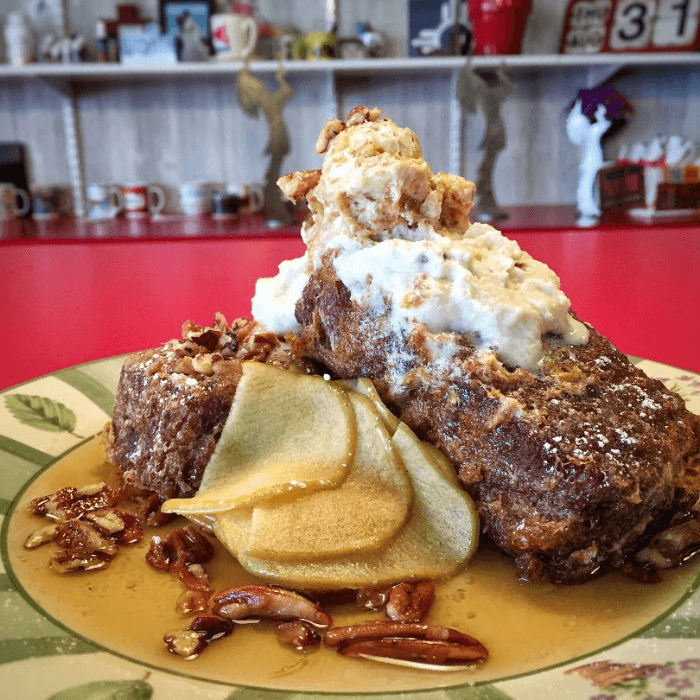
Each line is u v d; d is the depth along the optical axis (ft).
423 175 1.61
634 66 7.13
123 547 1.59
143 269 3.62
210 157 7.48
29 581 1.44
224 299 3.08
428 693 1.12
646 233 4.32
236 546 1.45
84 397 2.20
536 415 1.42
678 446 1.47
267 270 3.53
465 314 1.51
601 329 2.65
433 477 1.52
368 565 1.42
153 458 1.73
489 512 1.49
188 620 1.34
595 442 1.39
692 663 1.16
